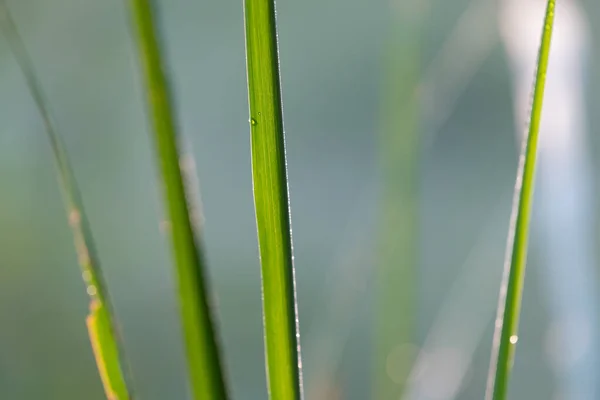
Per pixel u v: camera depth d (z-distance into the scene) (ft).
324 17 6.59
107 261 5.19
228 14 6.93
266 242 1.74
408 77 2.34
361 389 3.68
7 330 4.20
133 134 5.12
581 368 2.28
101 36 4.83
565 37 2.32
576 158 2.30
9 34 1.77
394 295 2.35
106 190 5.31
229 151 6.37
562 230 2.31
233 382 4.55
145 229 5.24
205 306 1.77
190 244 1.77
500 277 3.03
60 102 4.85
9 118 4.99
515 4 2.36
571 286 2.31
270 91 1.72
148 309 4.93
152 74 1.75
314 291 5.27
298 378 1.75
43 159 4.87
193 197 1.77
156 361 4.48
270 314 1.75
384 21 6.40
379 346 2.35
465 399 3.58
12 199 4.86
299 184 6.29
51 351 4.09
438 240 5.18
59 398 3.82
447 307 2.88
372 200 3.00
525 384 3.40
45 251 4.83
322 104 6.48
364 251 2.81
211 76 6.66
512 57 2.40
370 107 6.37
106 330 1.81
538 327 3.51
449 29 3.91
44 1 4.83
